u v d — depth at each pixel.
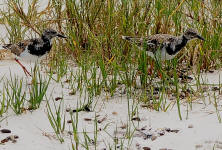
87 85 11.52
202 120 9.97
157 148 8.98
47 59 14.06
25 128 9.71
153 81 12.49
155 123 10.03
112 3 13.96
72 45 13.89
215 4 14.34
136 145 9.12
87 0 14.28
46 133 9.58
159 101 11.08
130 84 11.48
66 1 14.49
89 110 10.69
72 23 14.54
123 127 9.87
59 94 11.59
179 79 12.61
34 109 10.62
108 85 12.11
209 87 11.91
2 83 12.22
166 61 13.05
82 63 12.31
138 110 10.66
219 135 9.21
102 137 9.46
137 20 13.63
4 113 10.33
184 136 9.35
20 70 13.38
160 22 13.27
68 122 10.08
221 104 10.77
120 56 12.63
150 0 13.66
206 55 12.98
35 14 15.84
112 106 10.91
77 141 8.98
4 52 14.68
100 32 14.12
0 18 16.97
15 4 15.27
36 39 12.25
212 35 13.27
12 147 8.87
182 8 14.26
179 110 10.06
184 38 11.91
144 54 11.41
